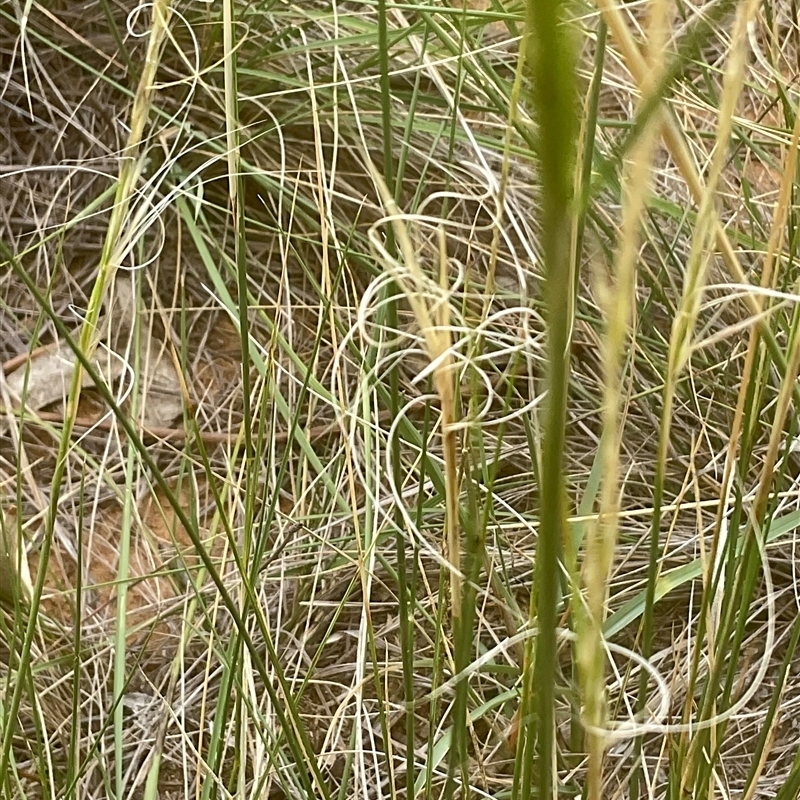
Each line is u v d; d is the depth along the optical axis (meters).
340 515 0.53
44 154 0.66
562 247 0.13
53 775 0.50
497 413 0.60
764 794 0.53
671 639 0.57
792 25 0.50
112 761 0.54
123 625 0.48
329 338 0.63
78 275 0.65
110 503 0.61
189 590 0.57
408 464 0.58
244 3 0.62
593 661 0.22
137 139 0.42
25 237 0.65
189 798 0.53
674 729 0.26
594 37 0.47
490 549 0.56
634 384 0.60
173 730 0.54
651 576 0.28
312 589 0.55
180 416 0.63
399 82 0.65
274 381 0.53
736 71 0.18
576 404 0.62
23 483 0.60
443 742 0.46
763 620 0.58
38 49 0.64
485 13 0.46
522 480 0.61
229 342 0.66
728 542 0.34
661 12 0.15
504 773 0.50
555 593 0.20
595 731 0.23
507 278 0.63
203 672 0.55
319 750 0.55
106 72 0.65
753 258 0.57
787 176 0.23
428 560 0.57
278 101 0.64
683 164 0.23
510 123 0.26
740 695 0.53
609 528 0.20
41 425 0.56
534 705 0.30
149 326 0.61
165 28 0.42
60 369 0.62
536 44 0.11
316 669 0.57
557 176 0.12
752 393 0.30
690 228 0.56
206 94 0.64
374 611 0.58
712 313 0.59
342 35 0.63
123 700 0.55
